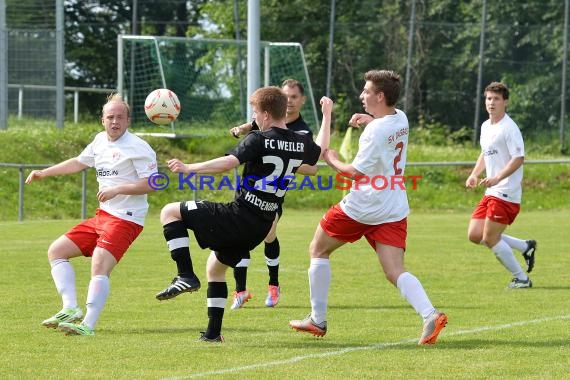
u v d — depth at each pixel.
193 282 18.78
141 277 30.00
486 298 26.14
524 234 45.84
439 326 18.70
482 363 17.28
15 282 28.55
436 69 91.06
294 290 28.03
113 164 20.14
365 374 16.36
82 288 27.86
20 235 43.31
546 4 94.94
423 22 92.88
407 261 35.09
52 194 59.62
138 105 76.44
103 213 20.41
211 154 69.62
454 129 91.12
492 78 90.88
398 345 19.17
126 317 22.72
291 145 18.64
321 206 64.62
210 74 78.50
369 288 28.19
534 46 90.50
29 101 68.12
